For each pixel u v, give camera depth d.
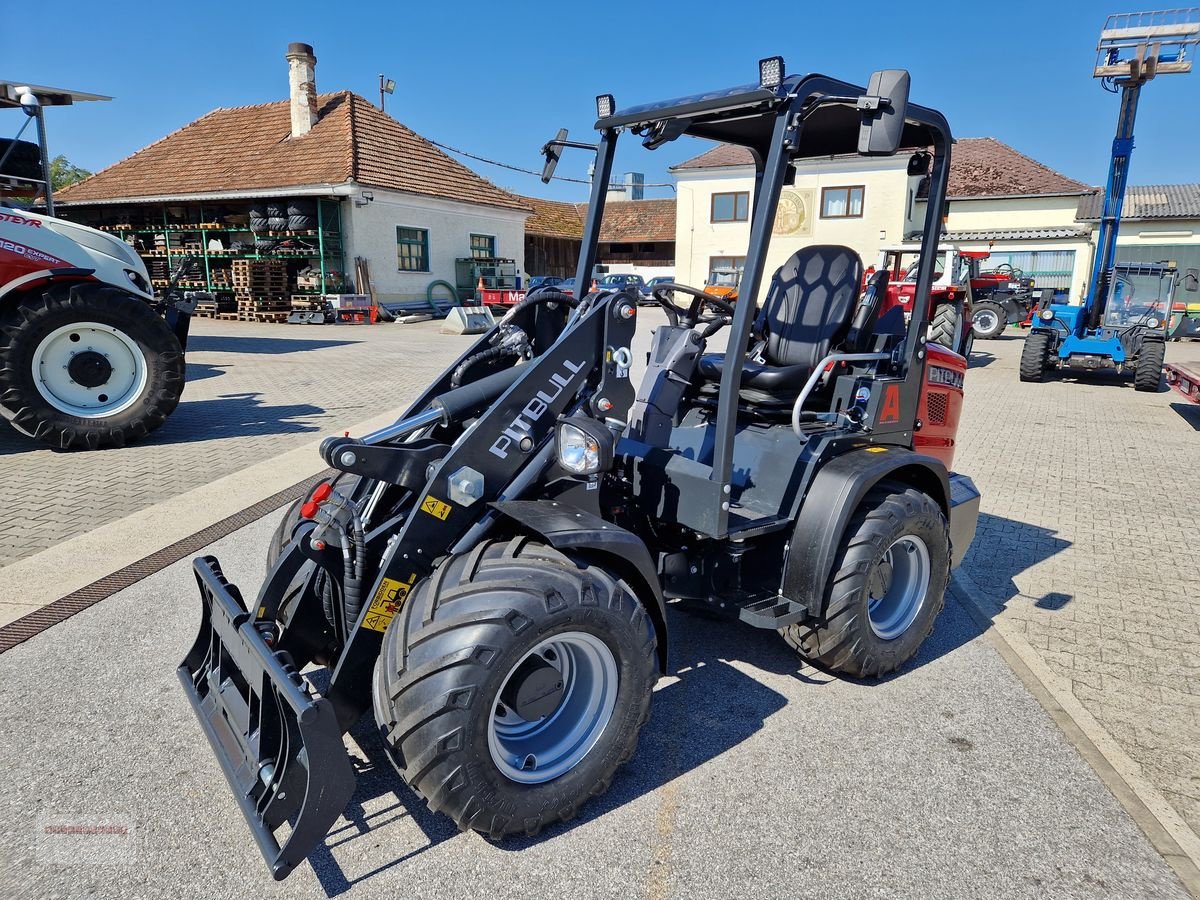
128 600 4.04
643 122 3.18
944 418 4.12
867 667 3.33
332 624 2.88
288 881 2.32
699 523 2.94
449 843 2.48
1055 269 26.03
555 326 3.31
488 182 25.02
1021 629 4.09
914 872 2.40
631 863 2.41
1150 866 2.44
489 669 2.22
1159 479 6.95
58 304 6.59
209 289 20.81
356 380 10.81
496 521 2.59
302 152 21.34
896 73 2.52
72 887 2.29
